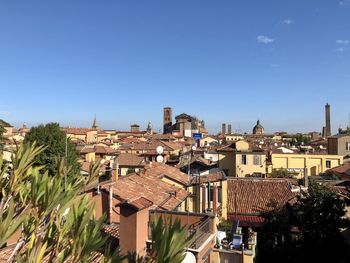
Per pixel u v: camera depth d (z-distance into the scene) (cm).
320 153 6309
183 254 367
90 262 441
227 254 1711
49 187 425
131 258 411
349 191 2542
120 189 1761
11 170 439
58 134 3534
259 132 16100
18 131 8444
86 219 413
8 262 410
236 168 5428
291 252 2297
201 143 8769
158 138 10075
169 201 1962
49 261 402
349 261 2188
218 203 2714
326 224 2264
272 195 2961
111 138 10175
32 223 427
